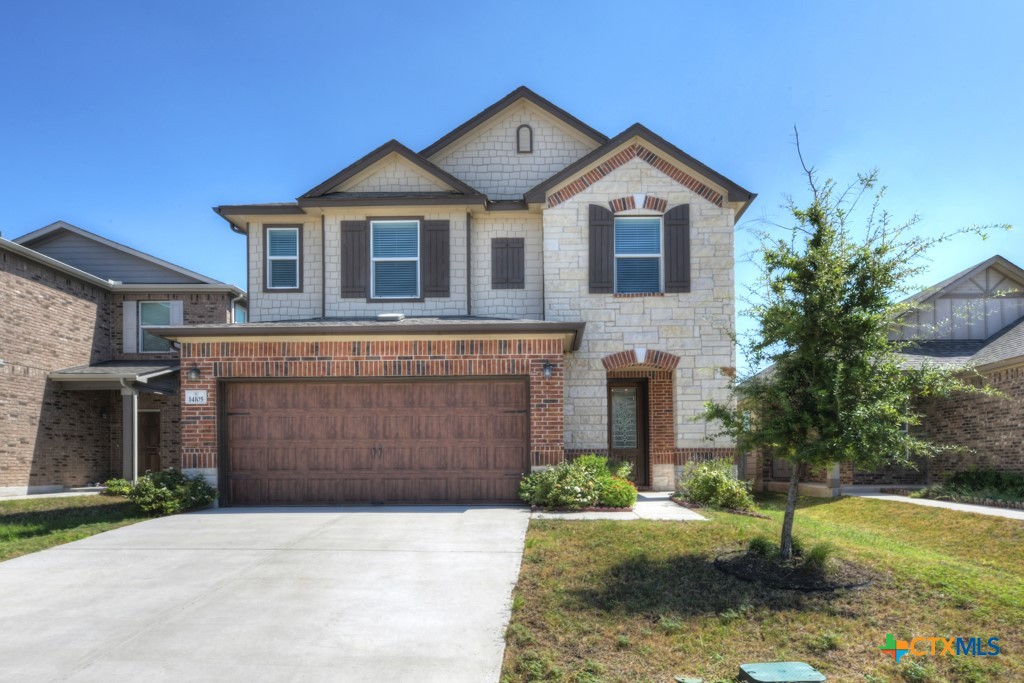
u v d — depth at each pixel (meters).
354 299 16.19
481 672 5.75
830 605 7.24
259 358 13.03
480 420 13.02
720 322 15.32
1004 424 16.67
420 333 12.86
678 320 15.36
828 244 8.44
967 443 18.09
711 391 15.16
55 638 6.41
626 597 7.40
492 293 16.52
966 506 14.96
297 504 13.01
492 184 17.38
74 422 19.80
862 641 6.51
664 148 15.54
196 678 5.61
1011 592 7.66
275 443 13.10
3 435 17.19
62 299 19.48
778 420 8.33
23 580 8.17
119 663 5.89
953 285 20.89
